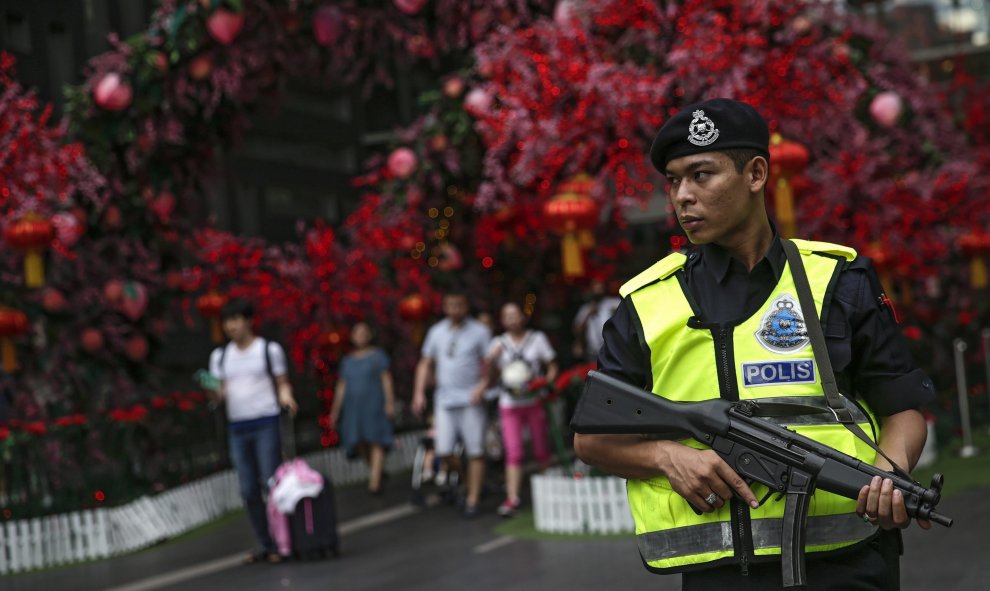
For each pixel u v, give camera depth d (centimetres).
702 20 1473
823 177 1866
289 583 1289
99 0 2938
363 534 1666
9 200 1559
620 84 1451
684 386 384
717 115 373
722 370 378
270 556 1460
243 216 3297
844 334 375
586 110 1484
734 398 376
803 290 379
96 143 1689
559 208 1541
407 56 1781
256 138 3334
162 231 1791
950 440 2173
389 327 2417
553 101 1527
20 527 1544
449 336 1762
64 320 1716
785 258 386
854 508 369
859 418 373
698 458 364
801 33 1516
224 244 2277
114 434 1703
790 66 1505
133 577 1414
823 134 1622
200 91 1694
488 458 2097
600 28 1563
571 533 1502
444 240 2262
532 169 1551
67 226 1614
